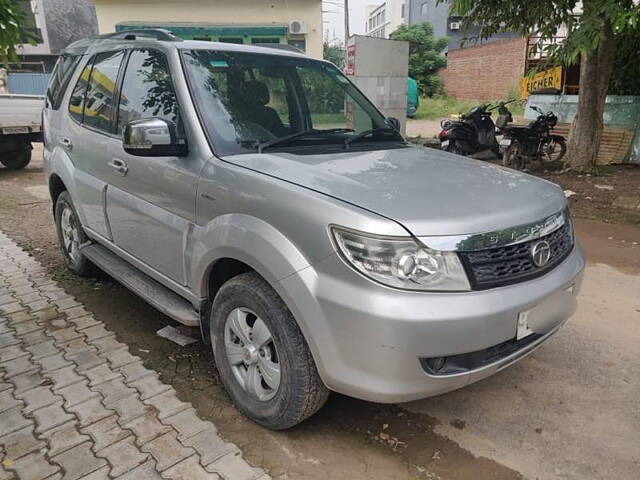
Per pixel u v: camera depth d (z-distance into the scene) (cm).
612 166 966
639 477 237
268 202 237
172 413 275
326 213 217
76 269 452
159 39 339
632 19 642
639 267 496
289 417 244
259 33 1631
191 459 241
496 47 2225
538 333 241
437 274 209
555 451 253
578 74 1241
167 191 297
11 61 377
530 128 937
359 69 1125
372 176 256
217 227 258
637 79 1004
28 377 306
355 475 236
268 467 238
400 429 268
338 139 328
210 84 306
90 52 419
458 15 844
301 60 365
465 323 208
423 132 1662
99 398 287
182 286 302
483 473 239
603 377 314
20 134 1058
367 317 205
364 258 207
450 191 245
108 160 355
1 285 445
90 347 342
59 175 429
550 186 286
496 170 300
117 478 229
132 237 342
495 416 279
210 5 1611
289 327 234
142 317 387
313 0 1633
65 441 252
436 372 218
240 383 270
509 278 227
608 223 645
